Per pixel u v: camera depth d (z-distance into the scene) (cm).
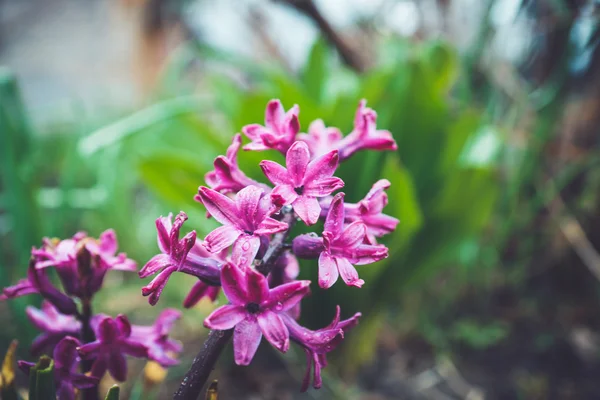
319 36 54
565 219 56
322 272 17
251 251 16
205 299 54
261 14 87
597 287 59
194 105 54
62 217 47
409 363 50
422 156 46
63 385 19
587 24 51
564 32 55
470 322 55
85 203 59
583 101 59
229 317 16
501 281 59
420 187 46
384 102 47
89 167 67
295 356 45
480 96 61
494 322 55
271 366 49
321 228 36
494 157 50
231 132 48
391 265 43
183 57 75
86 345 19
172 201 47
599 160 55
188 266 18
